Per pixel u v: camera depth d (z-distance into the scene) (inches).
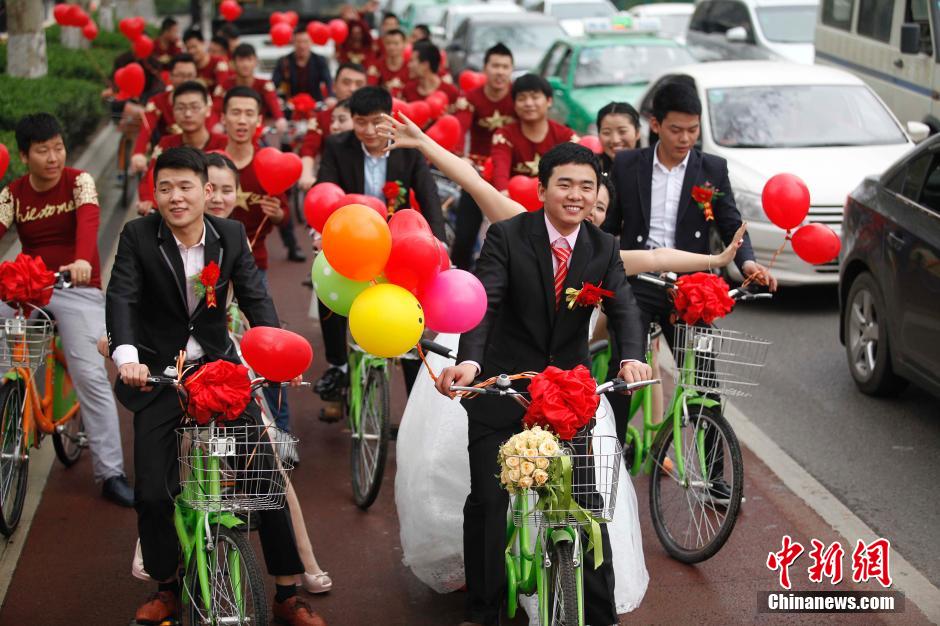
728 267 378.9
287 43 623.5
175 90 276.7
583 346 167.5
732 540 207.2
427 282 146.9
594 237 163.9
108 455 223.5
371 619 181.5
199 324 169.8
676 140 214.1
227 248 170.2
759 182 358.9
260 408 169.0
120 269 163.9
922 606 183.5
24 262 200.4
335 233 139.5
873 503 222.5
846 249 293.6
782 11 589.6
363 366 228.1
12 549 204.2
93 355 220.7
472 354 153.6
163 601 171.3
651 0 1172.5
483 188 190.7
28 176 222.5
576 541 143.4
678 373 198.4
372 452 223.3
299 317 353.7
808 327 344.2
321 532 213.2
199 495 152.8
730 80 410.9
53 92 528.7
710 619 179.8
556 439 140.2
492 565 157.9
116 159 584.1
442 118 292.7
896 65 463.2
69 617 181.3
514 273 162.1
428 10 881.5
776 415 271.3
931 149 265.1
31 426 216.1
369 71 562.3
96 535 210.1
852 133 391.2
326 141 250.7
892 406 277.0
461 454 179.2
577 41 543.8
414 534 181.8
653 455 207.5
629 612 178.7
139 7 1159.6
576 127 496.7
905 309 260.5
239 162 253.3
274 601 176.2
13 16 581.3
